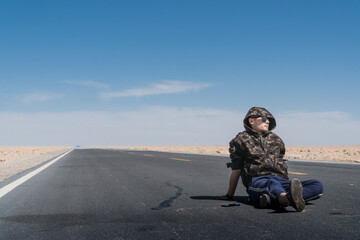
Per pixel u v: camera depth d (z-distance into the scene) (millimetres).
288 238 3041
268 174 4531
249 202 4863
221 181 7781
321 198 5074
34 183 8062
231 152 4832
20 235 3422
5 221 4070
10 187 7324
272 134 4703
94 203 5156
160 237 3184
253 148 4590
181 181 7828
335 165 12344
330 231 3244
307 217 3832
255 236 3125
